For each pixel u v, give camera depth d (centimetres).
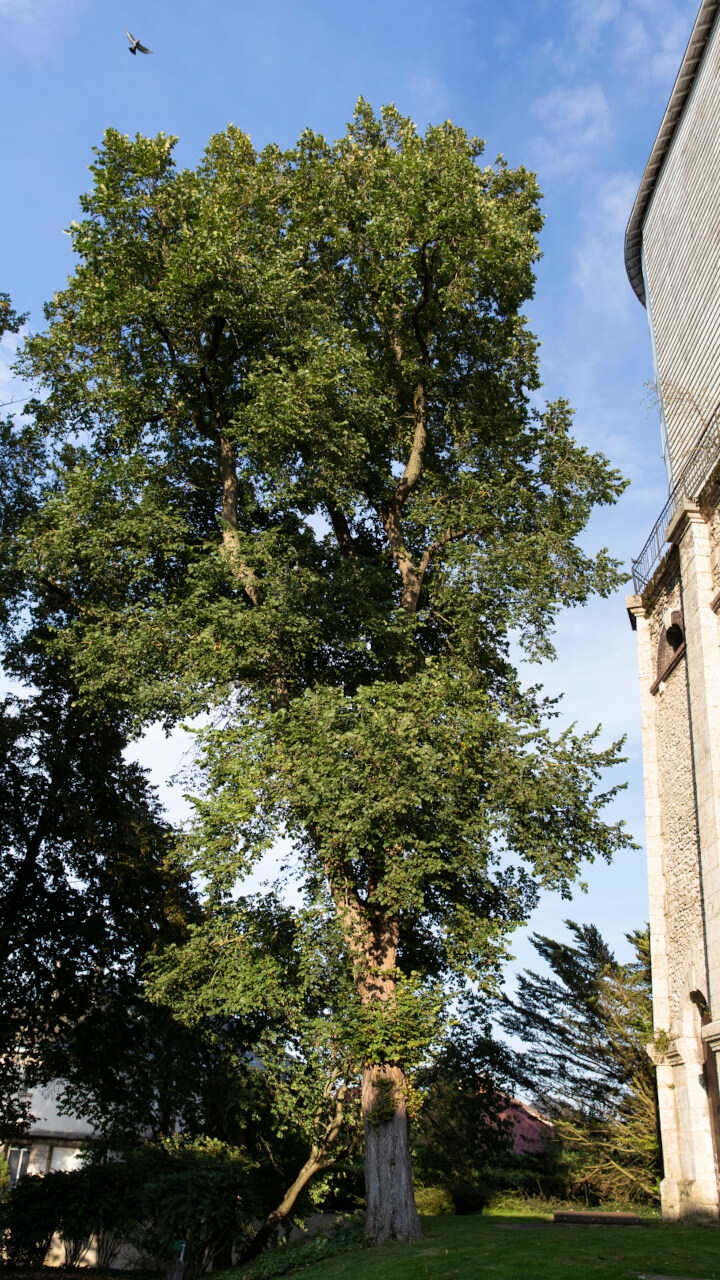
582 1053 3186
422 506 1855
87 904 2206
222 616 1569
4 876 2141
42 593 2106
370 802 1316
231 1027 1897
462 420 1952
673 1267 1005
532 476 1898
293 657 1681
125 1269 2070
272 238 1833
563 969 3406
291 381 1560
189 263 1598
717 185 1892
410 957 1634
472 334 1914
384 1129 1389
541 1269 1021
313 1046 1395
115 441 1897
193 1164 1802
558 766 1530
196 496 1936
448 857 1473
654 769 1839
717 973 1404
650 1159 2716
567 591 1758
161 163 1750
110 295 1667
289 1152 2314
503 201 2020
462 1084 2525
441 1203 2672
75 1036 2134
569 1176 2875
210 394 1842
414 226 1764
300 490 1709
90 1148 2206
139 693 1583
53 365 1880
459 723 1484
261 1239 1958
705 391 1877
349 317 2022
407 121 2138
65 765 2161
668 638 1755
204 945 1529
